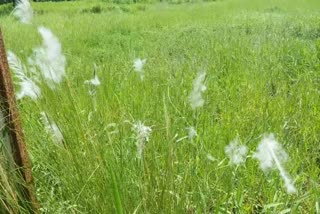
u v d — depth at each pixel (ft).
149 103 2.82
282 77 4.29
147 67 4.00
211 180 2.04
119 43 8.11
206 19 11.14
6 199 1.70
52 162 2.17
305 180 2.35
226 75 4.64
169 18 11.67
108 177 1.65
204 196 1.85
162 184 1.71
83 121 2.04
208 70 4.30
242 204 2.06
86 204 1.78
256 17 10.87
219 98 3.41
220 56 5.41
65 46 6.96
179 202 1.71
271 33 7.80
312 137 2.76
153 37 8.52
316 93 3.62
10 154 1.75
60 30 8.90
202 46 6.48
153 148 1.89
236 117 2.87
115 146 2.02
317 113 3.17
